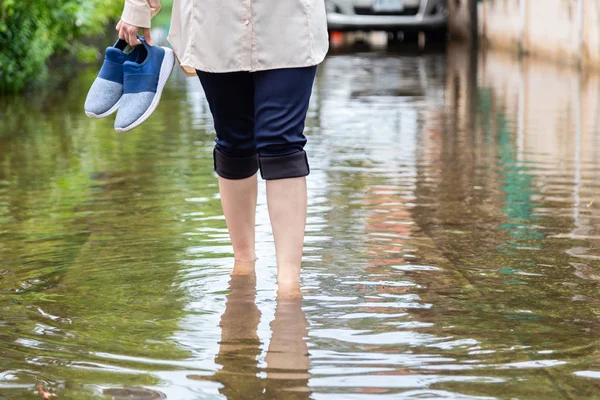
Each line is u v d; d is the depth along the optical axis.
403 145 8.34
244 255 4.40
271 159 3.99
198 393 2.75
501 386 2.80
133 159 7.55
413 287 3.92
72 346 3.17
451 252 4.52
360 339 3.24
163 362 3.01
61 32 15.88
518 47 21.05
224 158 4.29
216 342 3.21
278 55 3.96
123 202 5.78
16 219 5.29
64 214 5.42
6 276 4.10
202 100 12.34
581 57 16.62
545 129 9.26
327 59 19.67
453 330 3.34
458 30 26.98
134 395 2.73
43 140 8.71
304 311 3.59
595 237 4.82
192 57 4.11
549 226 5.09
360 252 4.52
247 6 3.96
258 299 3.75
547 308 3.62
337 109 11.23
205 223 5.17
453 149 8.05
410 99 12.27
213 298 3.77
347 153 7.88
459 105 11.54
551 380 2.85
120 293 3.85
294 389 2.78
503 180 6.55
